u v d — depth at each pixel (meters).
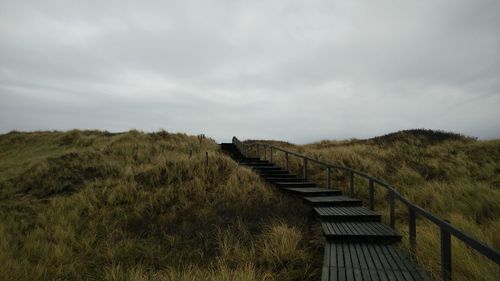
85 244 6.77
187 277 4.72
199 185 10.02
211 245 6.75
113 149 16.09
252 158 15.66
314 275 4.80
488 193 8.66
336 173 12.86
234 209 8.73
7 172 13.53
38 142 20.53
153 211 8.82
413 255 4.70
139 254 6.38
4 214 8.78
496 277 3.62
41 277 5.30
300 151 18.22
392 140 20.44
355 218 6.81
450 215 7.24
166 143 18.48
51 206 9.34
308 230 7.10
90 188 10.36
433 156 16.16
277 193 10.30
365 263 4.37
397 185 11.38
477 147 16.58
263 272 5.03
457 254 4.38
